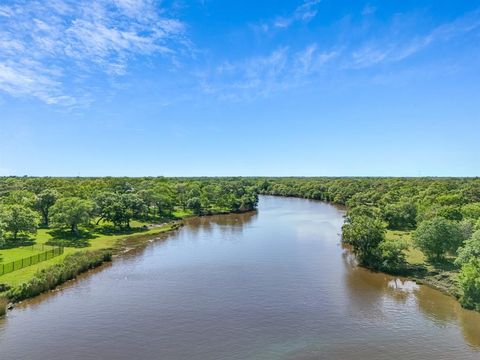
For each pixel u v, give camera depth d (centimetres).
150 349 4525
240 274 7475
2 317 5419
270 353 4425
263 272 7612
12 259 7644
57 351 4481
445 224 7519
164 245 10262
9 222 9169
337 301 6016
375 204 16500
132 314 5522
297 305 5856
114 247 9912
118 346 4597
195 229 12962
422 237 7581
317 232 12106
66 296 6262
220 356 4359
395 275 7319
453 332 4928
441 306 5778
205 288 6650
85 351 4478
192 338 4794
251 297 6200
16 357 4344
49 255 8181
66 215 10375
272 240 10881
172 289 6600
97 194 13688
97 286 6775
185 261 8506
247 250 9600
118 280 7125
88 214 10919
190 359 4297
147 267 8019
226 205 18312
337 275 7381
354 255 8906
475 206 10462
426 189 16375
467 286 5678
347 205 19312
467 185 16312
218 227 13400
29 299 6116
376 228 8044
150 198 15000
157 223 13900
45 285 6456
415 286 6719
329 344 4638
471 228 7756
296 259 8625
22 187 16700
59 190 14938
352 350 4491
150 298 6166
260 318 5381
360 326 5116
